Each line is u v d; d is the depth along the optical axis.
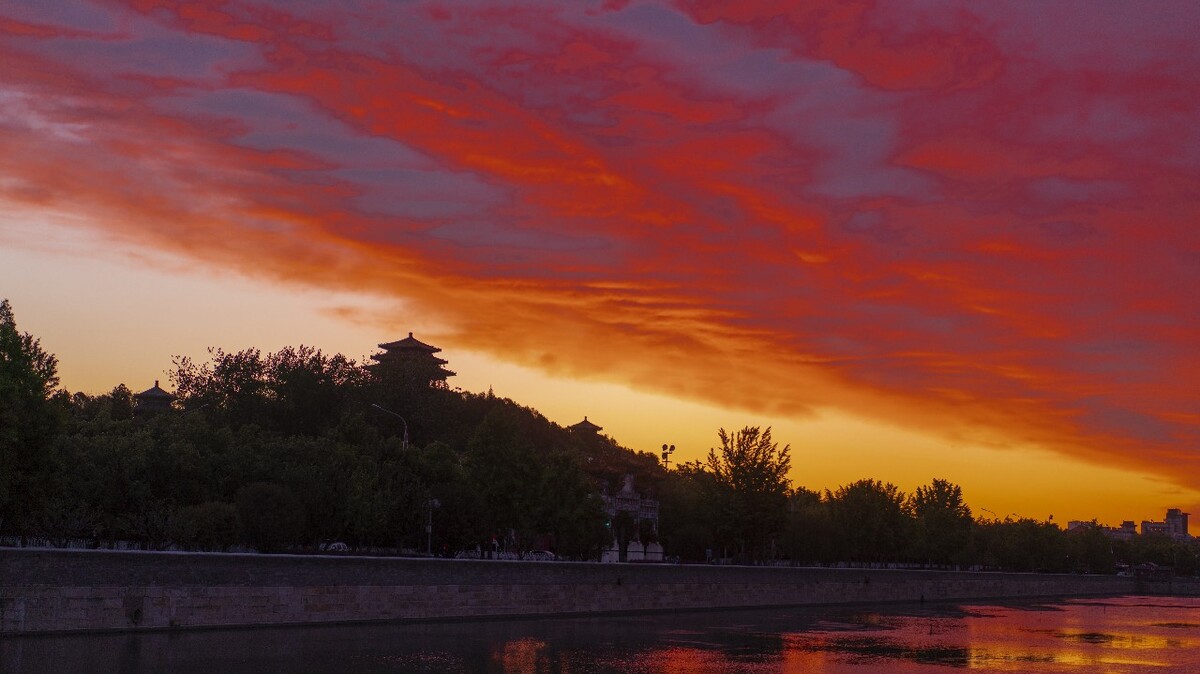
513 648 69.25
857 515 175.12
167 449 91.19
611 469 138.88
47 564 61.72
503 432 110.88
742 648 76.06
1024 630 104.81
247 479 95.06
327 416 144.88
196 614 68.12
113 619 64.25
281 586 73.06
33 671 50.44
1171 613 147.12
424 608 82.75
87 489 85.06
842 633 91.69
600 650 70.69
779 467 146.88
